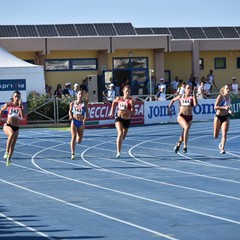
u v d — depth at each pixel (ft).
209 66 185.47
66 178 67.21
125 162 79.46
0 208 50.72
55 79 167.73
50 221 45.27
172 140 105.60
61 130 126.52
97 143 102.01
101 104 132.67
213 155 85.46
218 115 84.53
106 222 44.65
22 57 164.25
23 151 92.73
